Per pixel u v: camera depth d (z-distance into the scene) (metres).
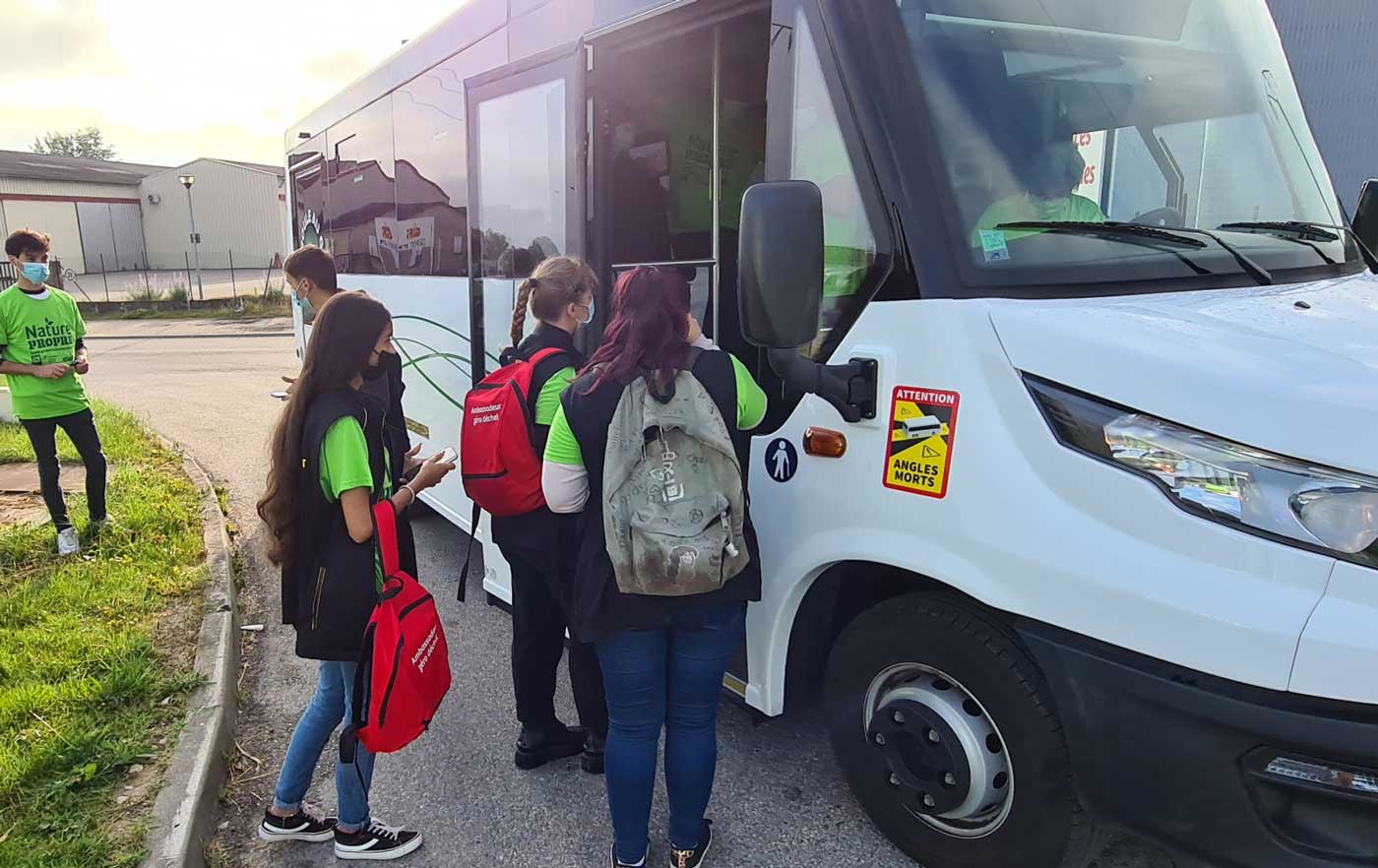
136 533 6.14
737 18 3.15
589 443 2.58
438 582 5.91
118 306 31.08
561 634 3.56
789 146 2.90
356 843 3.11
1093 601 2.24
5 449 8.70
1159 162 3.02
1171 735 2.16
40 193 44.00
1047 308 2.44
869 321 2.69
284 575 2.85
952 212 2.55
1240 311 2.49
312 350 2.74
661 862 3.05
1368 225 3.75
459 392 5.34
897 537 2.66
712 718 2.81
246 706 4.25
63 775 3.33
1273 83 3.42
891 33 2.65
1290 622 1.97
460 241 5.16
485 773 3.67
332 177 7.61
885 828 3.02
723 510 2.50
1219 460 2.08
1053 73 2.86
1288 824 2.07
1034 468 2.36
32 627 4.59
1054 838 2.56
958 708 2.70
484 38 4.72
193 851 3.02
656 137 3.75
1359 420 1.99
